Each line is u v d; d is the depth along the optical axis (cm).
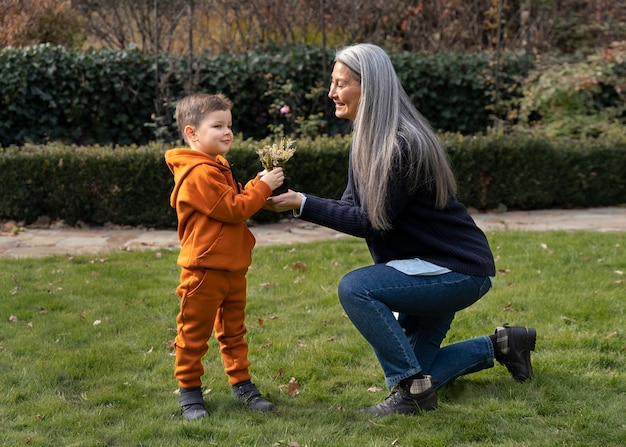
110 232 736
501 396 342
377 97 307
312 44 1102
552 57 1082
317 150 781
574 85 975
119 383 363
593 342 399
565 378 357
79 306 482
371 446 294
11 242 684
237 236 318
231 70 966
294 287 521
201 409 327
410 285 310
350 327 440
